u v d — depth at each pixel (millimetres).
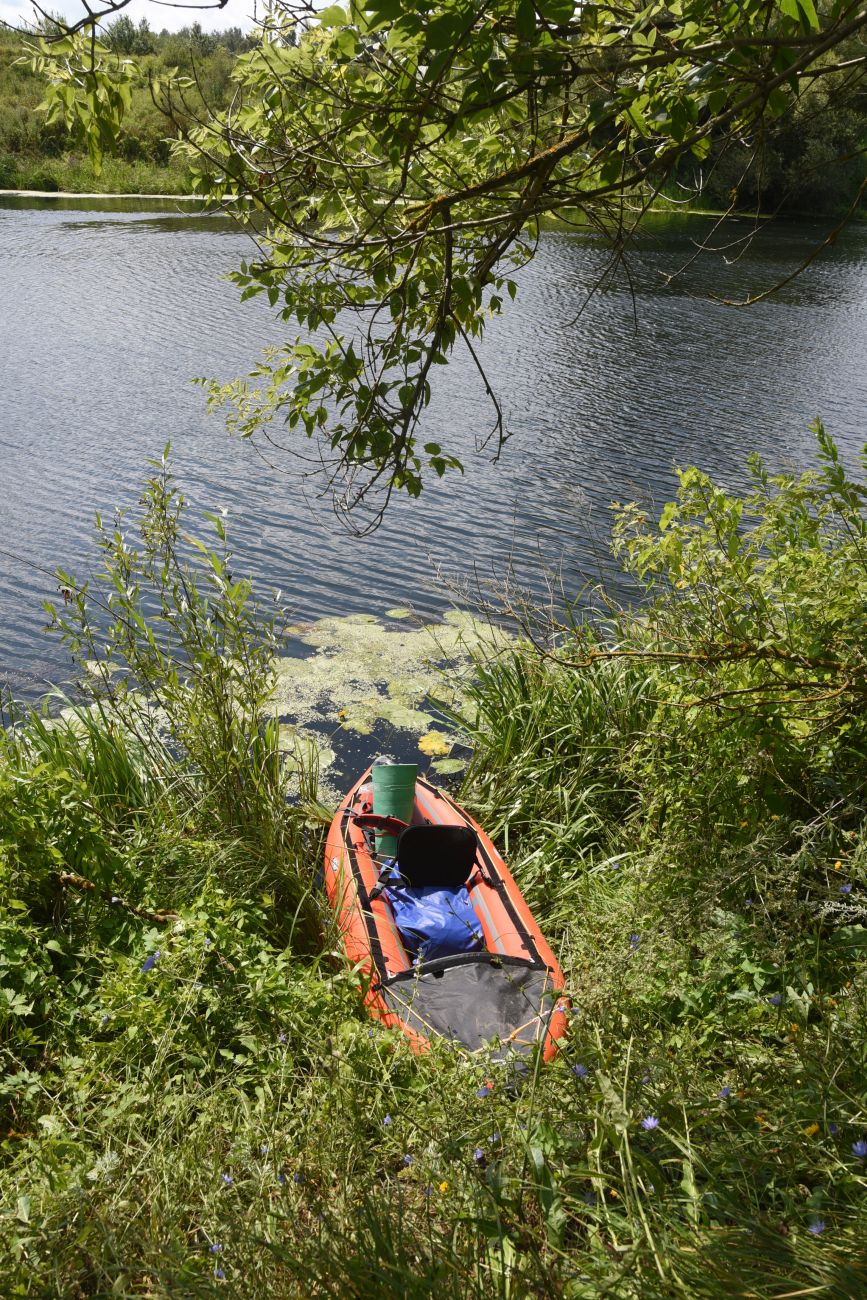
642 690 5773
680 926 3525
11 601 8656
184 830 5043
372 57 2324
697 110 2262
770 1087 2840
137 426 13312
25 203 35625
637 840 4996
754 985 3400
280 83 2490
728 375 17281
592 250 28625
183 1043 3506
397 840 5066
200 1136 3020
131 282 22375
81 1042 3523
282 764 6160
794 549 4234
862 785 3893
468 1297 2234
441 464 2781
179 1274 2334
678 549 4215
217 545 10141
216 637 5262
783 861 3508
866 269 28781
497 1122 2898
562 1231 2477
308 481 11945
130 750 5578
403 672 7746
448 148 2875
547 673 6227
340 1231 2533
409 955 4406
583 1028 3199
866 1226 2225
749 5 2109
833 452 3949
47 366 15727
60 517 10453
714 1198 2430
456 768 6406
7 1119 3275
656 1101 2732
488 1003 3936
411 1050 3508
